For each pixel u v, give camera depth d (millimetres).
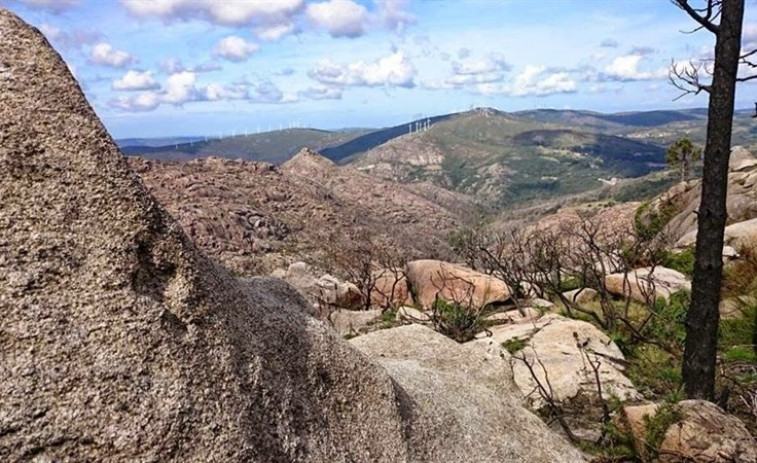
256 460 3045
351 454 3730
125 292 2971
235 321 3480
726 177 5961
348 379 4082
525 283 13328
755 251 10406
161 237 3229
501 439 5039
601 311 10312
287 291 4578
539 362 6758
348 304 13664
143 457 2707
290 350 3855
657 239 15250
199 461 2840
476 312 10672
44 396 2609
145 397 2811
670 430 5387
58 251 2889
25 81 3158
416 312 11289
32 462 2504
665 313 9336
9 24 3305
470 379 6012
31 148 3021
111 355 2812
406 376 5348
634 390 6738
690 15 5820
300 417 3574
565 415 6242
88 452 2619
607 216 24047
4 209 2863
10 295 2725
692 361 6258
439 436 4566
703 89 6039
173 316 3094
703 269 6117
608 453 5586
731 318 8750
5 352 2621
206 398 2998
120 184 3174
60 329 2754
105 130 3301
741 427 5348
